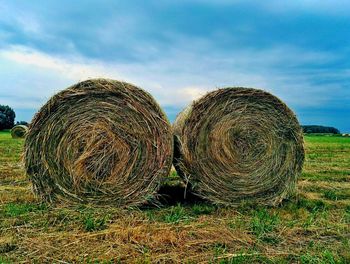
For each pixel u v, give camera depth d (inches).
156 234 193.9
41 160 253.9
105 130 253.9
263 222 218.7
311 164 486.0
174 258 167.2
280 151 277.3
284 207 267.0
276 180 275.6
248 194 270.2
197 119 263.6
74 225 213.9
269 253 176.9
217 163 266.2
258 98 273.4
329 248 184.5
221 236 192.5
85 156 252.4
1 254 172.1
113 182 253.1
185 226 207.0
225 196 267.0
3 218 223.8
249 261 167.5
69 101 254.5
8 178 346.6
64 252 174.4
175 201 275.9
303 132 281.6
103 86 253.3
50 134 254.1
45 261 165.6
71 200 252.1
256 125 273.1
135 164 255.0
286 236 199.8
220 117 266.7
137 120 255.4
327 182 356.8
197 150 263.6
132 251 174.7
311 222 223.0
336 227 214.8
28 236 194.5
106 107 254.8
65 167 253.3
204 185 264.4
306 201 279.7
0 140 914.7
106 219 224.1
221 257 169.0
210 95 263.9
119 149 253.9
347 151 698.2
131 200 253.3
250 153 271.4
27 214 231.3
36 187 254.1
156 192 256.7
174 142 277.1
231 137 268.4
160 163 256.2
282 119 277.9
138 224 216.7
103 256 169.3
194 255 171.3
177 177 374.0
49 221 219.1
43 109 253.1
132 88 255.6
